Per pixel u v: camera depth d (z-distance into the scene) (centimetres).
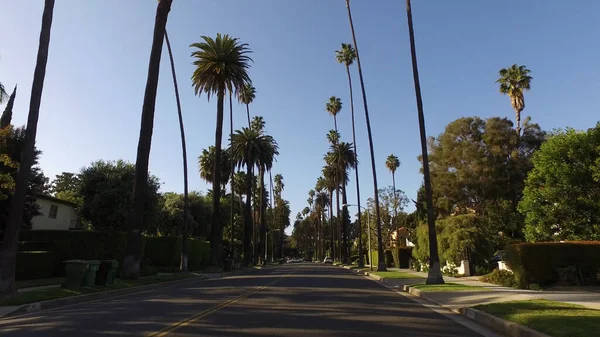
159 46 2531
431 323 1115
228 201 7825
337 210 8862
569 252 2014
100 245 3077
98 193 3959
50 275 2588
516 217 3984
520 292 1784
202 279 3042
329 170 9131
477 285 2225
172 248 3941
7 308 1345
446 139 4950
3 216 2875
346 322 1078
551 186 2445
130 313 1215
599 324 897
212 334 902
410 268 4981
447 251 3300
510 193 4584
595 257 2006
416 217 6488
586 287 1945
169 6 2592
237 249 8550
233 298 1611
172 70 3534
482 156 4691
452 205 4941
